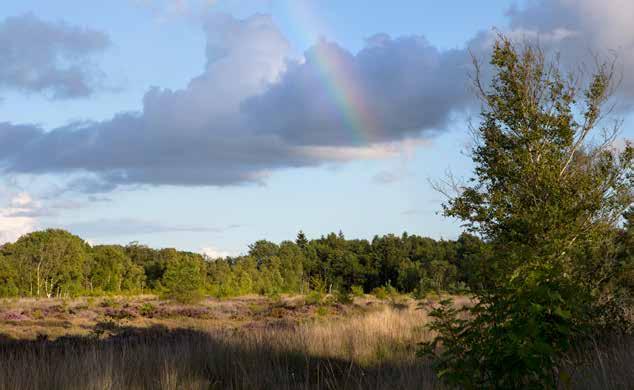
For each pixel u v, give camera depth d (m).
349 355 10.93
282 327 14.85
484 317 4.57
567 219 12.77
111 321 21.11
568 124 14.41
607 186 13.48
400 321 15.04
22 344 12.07
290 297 48.16
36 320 23.38
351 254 116.50
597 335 8.40
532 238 12.90
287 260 107.81
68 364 8.16
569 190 13.62
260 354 10.21
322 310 25.39
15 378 7.22
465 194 14.59
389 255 111.06
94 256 84.44
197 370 8.88
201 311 29.06
